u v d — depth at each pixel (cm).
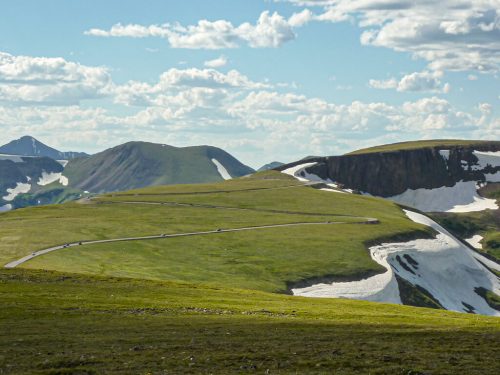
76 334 6266
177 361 4938
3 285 9881
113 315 7706
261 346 5622
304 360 5003
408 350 5444
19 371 4609
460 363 4922
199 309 8600
